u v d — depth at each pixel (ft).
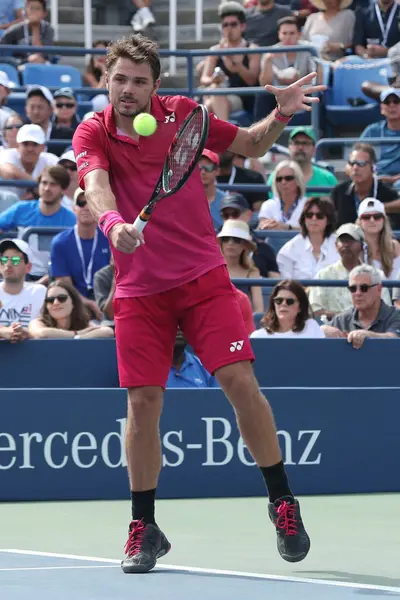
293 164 66.95
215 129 28.09
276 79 84.07
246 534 33.42
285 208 67.31
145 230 26.94
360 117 85.15
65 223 64.34
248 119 85.40
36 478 41.81
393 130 78.43
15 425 41.75
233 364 26.91
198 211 27.32
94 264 57.77
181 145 25.90
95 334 49.26
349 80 85.81
